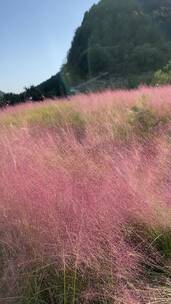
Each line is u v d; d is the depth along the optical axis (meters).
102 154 4.76
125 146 5.38
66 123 7.48
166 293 2.73
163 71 17.48
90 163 4.25
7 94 17.94
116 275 2.82
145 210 3.32
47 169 3.88
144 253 3.15
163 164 4.27
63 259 2.75
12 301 2.89
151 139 5.54
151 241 3.24
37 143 5.01
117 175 3.78
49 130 7.04
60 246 2.89
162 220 3.27
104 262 2.88
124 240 3.14
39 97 17.91
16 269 3.01
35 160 4.14
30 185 3.43
